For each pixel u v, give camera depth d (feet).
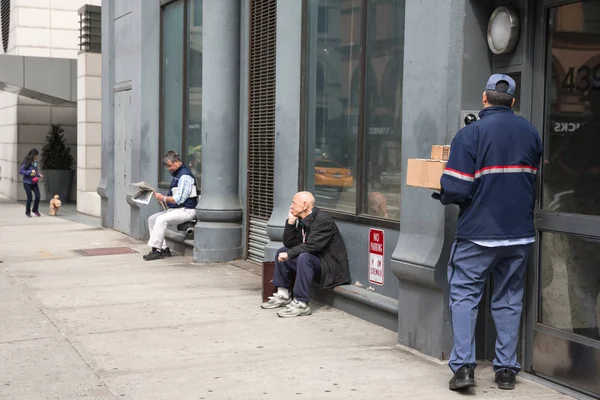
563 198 16.20
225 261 33.47
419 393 15.84
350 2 23.95
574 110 15.89
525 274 16.93
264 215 32.12
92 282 28.96
